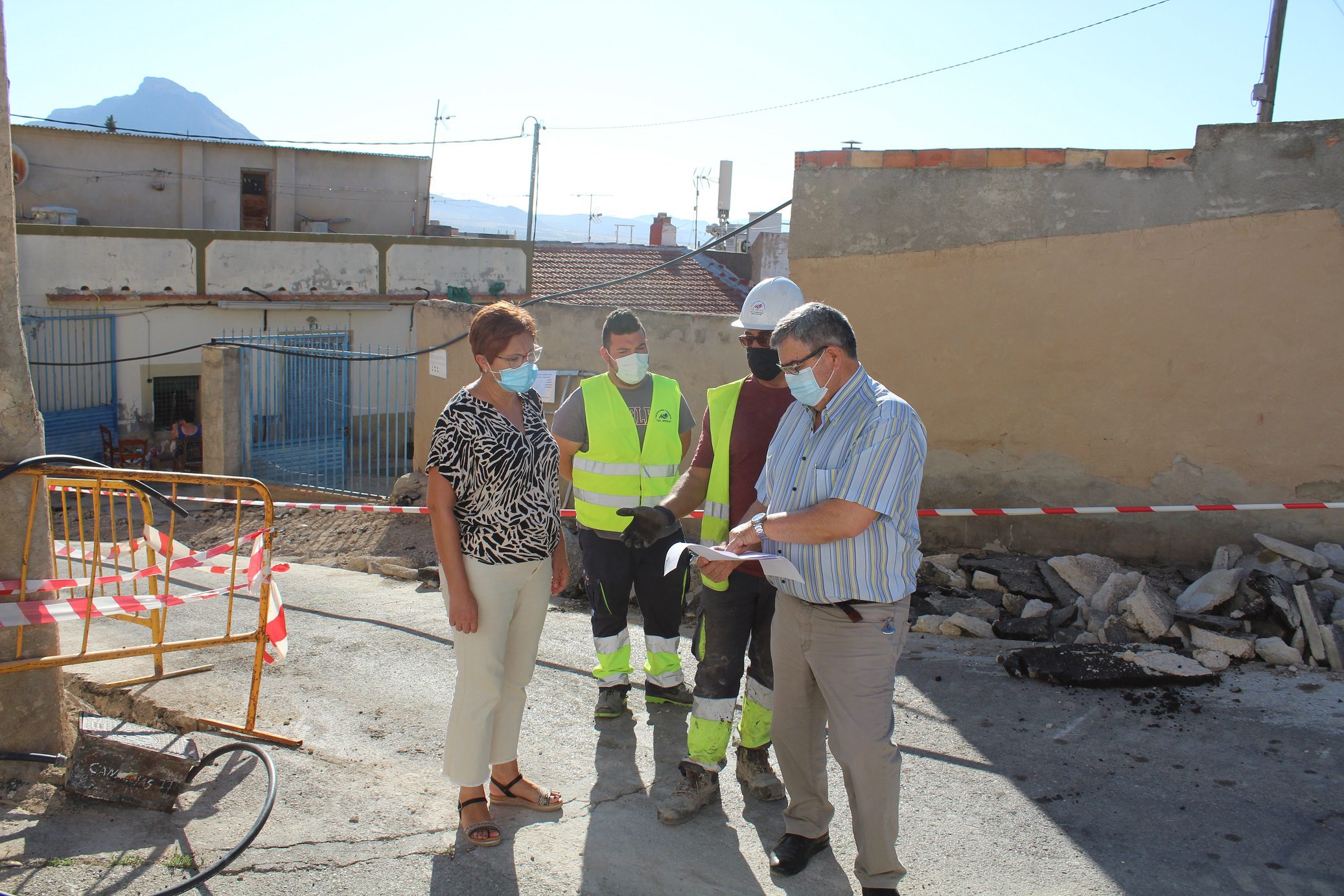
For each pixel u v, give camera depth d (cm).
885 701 300
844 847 343
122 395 1858
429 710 448
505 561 333
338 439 1380
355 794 364
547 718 447
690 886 316
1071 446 680
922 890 316
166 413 1919
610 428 445
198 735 411
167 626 575
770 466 329
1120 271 655
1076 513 648
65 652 510
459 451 325
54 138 2425
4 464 349
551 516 345
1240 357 637
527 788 365
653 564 450
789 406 378
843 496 289
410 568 760
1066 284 668
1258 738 414
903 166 691
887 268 703
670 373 860
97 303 1808
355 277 2091
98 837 323
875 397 304
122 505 1220
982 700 462
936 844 342
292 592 680
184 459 1795
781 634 319
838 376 305
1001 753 409
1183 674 468
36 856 308
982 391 695
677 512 387
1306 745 406
